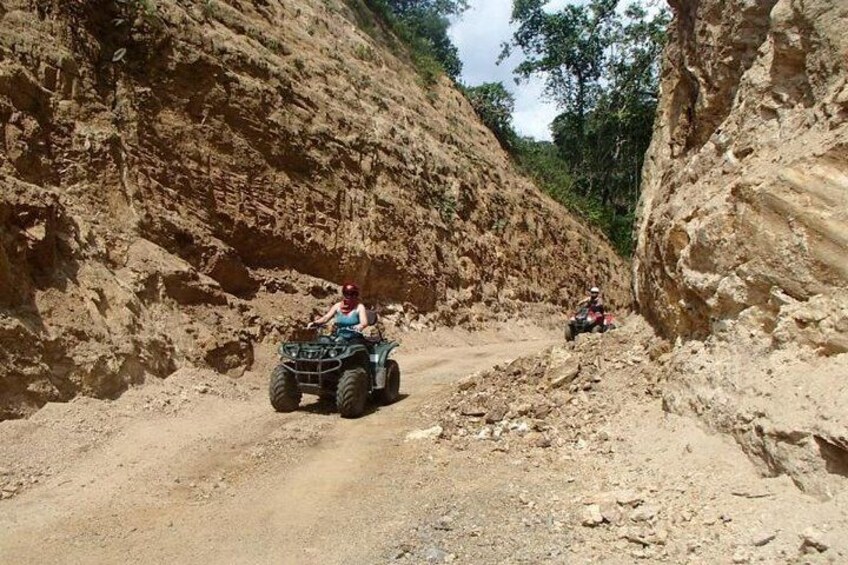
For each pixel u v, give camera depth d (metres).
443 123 30.16
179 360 10.20
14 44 11.10
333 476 6.26
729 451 5.16
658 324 8.34
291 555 4.61
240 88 15.30
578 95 44.38
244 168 14.99
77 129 11.51
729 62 7.85
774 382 4.97
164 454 6.92
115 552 4.71
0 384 7.19
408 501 5.51
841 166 5.00
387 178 21.09
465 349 19.08
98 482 6.12
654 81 24.61
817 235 5.03
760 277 5.46
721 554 4.04
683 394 6.09
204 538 4.93
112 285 9.70
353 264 18.00
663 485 5.14
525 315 26.94
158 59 13.65
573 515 4.92
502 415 7.72
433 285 21.84
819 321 4.90
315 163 17.48
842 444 4.09
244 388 10.59
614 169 42.47
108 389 8.44
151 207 12.26
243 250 14.71
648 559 4.16
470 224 25.75
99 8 12.93
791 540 3.92
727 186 6.36
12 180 8.66
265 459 6.89
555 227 33.12
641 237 9.88
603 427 6.72
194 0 16.41
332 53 23.81
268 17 20.98
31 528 5.12
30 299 8.17
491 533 4.74
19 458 6.49
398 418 8.64
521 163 39.50
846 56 5.43
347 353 8.88
